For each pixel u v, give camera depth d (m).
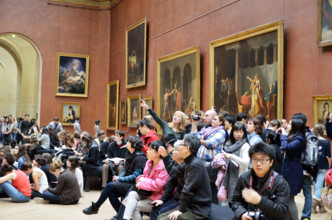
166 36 15.45
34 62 28.84
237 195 3.65
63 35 22.09
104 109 22.44
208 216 4.13
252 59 10.09
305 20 8.72
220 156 5.00
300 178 5.01
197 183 4.11
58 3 21.98
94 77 22.61
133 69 18.39
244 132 5.20
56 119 16.75
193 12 13.48
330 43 7.88
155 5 16.59
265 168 3.38
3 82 35.72
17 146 9.59
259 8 10.18
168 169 4.91
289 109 9.05
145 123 7.09
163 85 15.21
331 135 7.37
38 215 6.66
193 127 7.26
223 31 11.72
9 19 21.00
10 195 7.72
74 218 6.53
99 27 22.72
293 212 4.94
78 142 11.23
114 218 5.61
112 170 9.07
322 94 8.16
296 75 8.91
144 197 5.34
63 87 21.89
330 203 4.38
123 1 20.44
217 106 11.64
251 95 10.08
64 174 7.70
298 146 5.02
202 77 12.73
